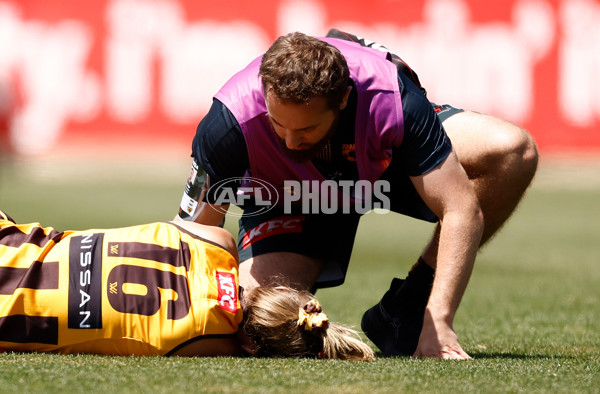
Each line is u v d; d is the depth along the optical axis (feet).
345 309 54.13
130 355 30.68
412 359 32.55
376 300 58.70
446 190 33.22
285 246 40.55
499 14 154.51
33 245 31.37
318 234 40.93
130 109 152.25
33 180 149.28
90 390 24.93
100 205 116.37
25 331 30.17
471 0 154.30
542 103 155.43
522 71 154.81
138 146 152.46
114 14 151.12
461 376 28.48
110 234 31.96
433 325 33.88
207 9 153.17
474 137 37.81
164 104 152.97
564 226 119.24
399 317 39.09
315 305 32.01
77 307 30.32
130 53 151.74
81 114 151.02
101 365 28.48
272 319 31.89
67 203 118.01
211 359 30.50
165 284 31.12
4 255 30.91
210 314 30.94
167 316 30.76
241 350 32.35
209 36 153.38
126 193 134.51
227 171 33.71
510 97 155.02
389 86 32.55
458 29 154.40
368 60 33.04
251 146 33.01
